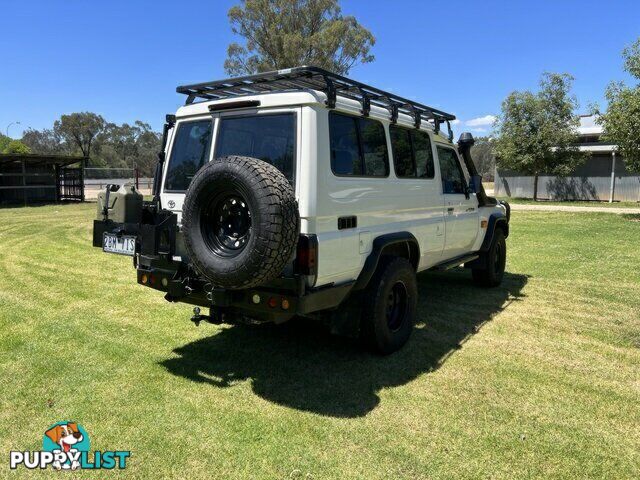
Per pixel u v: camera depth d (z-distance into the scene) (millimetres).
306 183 3398
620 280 7355
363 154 3992
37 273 7598
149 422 3195
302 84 4406
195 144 4137
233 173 3127
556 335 4922
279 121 3588
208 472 2701
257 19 34312
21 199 23938
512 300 6234
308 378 3885
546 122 25188
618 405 3486
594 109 17016
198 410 3357
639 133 15680
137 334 4844
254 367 4090
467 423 3225
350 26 33906
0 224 14367
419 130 4941
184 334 4867
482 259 6629
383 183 4199
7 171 23328
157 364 4129
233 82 4203
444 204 5367
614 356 4383
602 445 2994
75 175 24953
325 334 4910
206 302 3781
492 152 28719
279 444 2965
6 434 3051
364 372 4004
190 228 3377
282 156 3545
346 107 3752
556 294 6531
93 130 81000
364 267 3953
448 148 5637
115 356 4277
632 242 11219
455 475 2693
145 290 6578
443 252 5477
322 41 32844
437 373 3996
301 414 3318
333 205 3584
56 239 11352
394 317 4496
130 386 3705
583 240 11594
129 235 4039
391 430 3131
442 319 5434
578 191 27500
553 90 25344
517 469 2752
